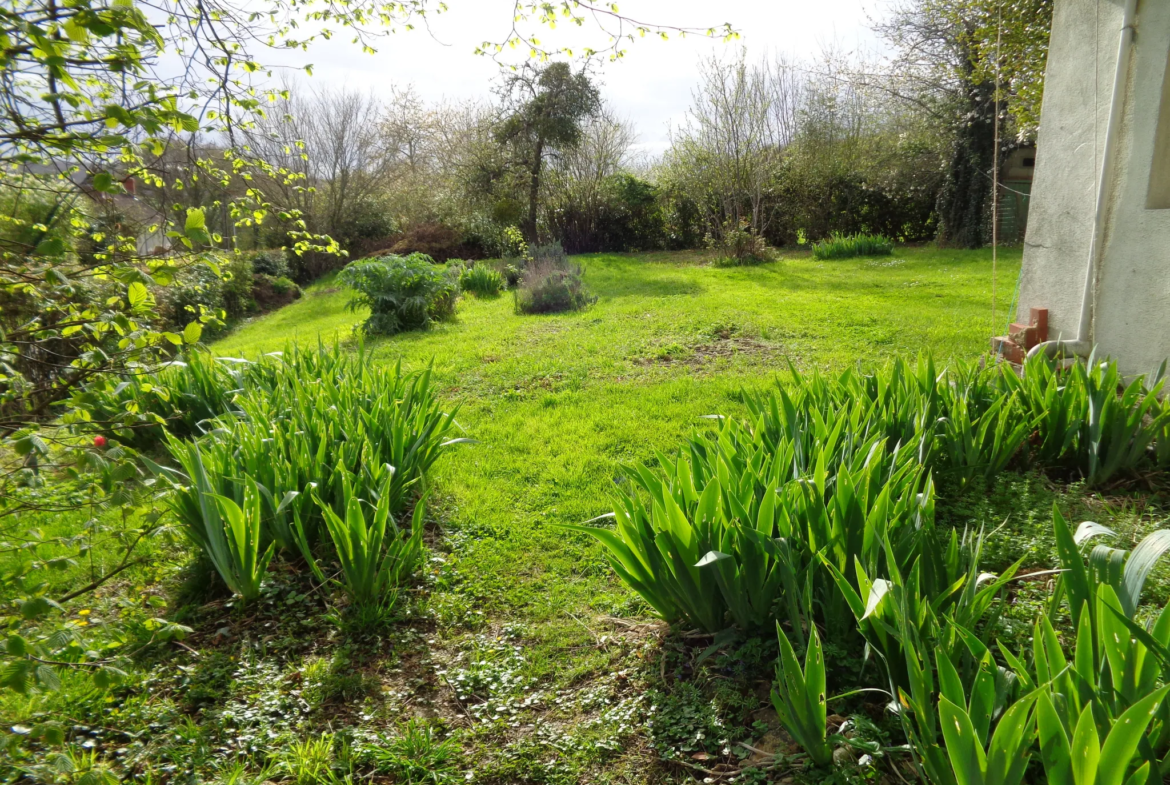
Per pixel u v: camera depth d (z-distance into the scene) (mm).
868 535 2338
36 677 1643
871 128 22125
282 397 4633
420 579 3549
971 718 1646
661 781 2201
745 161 20031
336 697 2725
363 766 2348
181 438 5570
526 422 6000
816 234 22906
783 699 2080
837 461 3139
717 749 2277
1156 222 4254
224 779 2270
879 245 18391
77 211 2643
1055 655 1720
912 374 4211
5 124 1875
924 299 11102
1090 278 4699
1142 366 4395
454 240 23469
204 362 5648
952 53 18594
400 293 10906
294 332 13297
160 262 2201
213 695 2701
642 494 4223
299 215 3381
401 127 28047
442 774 2279
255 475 3518
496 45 5066
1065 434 3848
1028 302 5500
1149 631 1851
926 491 2662
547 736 2447
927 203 21594
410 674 2863
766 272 15906
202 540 3355
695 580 2592
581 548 3783
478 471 4949
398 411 4195
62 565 1889
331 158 24391
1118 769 1408
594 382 7230
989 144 18266
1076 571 1972
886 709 2021
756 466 2922
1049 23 8562
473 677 2799
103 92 2197
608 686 2672
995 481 3762
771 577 2533
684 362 7977
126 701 2676
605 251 25250
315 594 3391
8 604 1835
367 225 25172
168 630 2074
